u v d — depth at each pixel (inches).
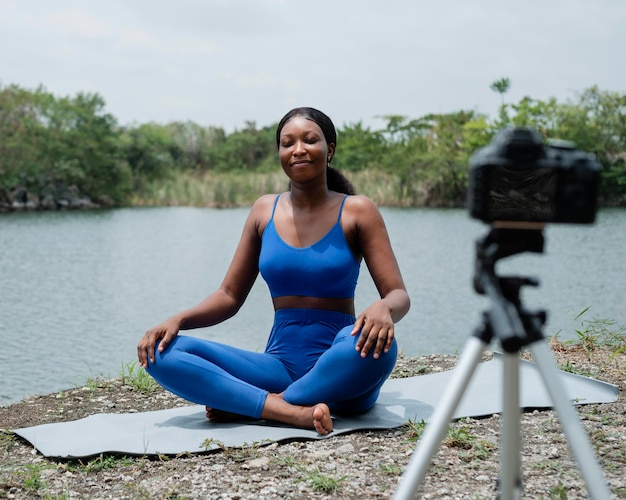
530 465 113.5
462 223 1055.0
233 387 135.2
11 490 112.5
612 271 557.3
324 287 140.5
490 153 63.5
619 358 184.5
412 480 63.7
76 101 1707.7
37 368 268.1
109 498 108.1
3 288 497.4
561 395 62.3
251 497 105.0
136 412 157.1
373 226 140.9
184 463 120.0
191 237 908.0
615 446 120.2
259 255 151.3
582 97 1546.5
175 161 2418.8
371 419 137.4
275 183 1731.1
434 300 442.6
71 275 567.2
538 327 64.2
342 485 107.9
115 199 1721.2
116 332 347.3
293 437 128.3
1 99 1619.1
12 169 1525.6
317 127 142.2
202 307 145.9
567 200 63.7
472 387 155.4
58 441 131.8
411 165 1551.4
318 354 141.6
